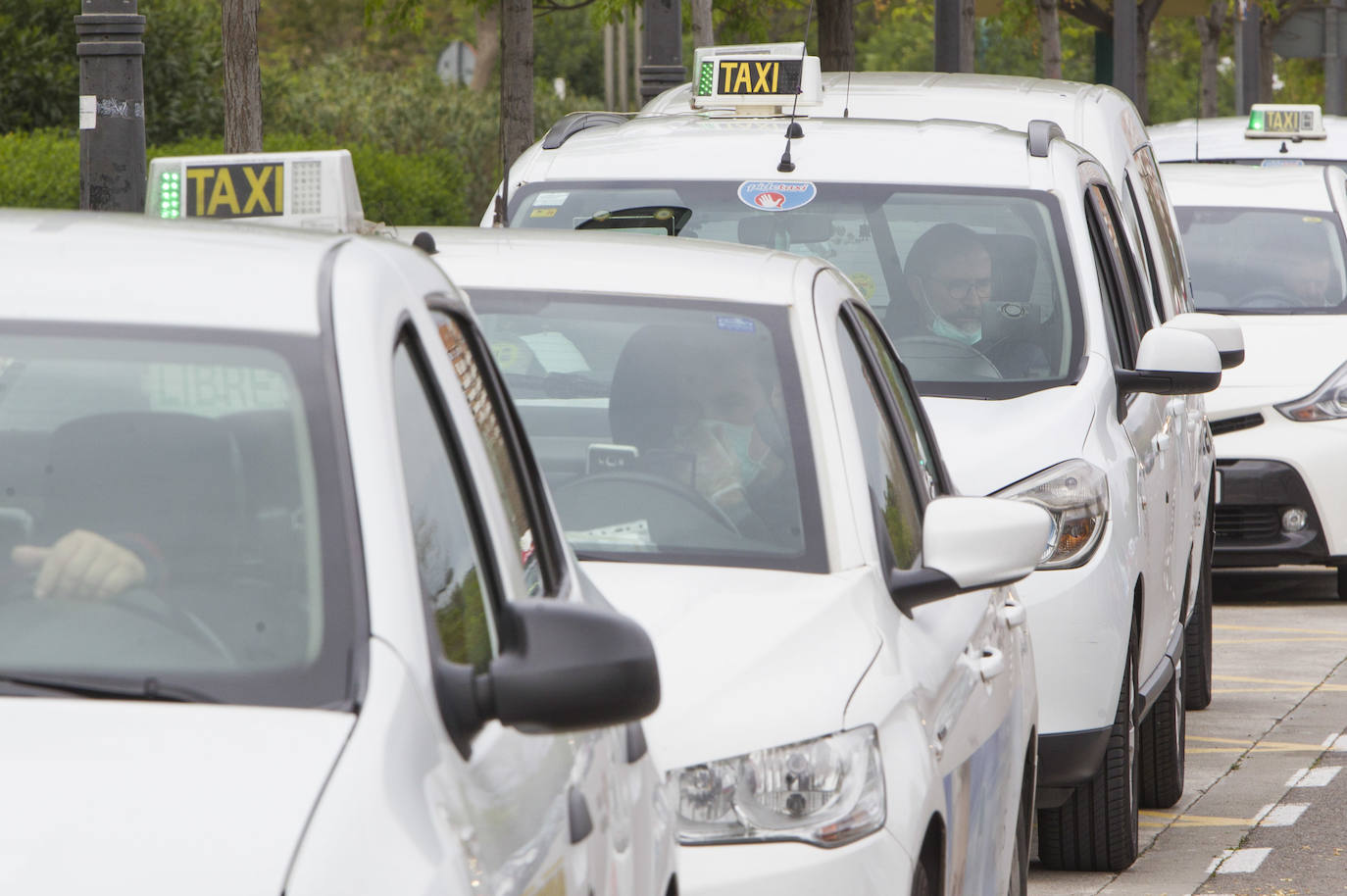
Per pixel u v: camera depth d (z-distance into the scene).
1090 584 23.67
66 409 10.02
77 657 9.24
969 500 16.94
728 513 16.98
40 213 11.62
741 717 14.57
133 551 9.62
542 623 9.49
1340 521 47.50
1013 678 19.06
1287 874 26.25
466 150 111.75
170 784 8.29
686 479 17.42
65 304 10.30
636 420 17.84
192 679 9.12
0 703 8.91
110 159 34.06
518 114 57.06
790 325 17.98
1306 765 32.72
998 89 34.59
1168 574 29.05
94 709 8.88
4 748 8.48
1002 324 26.91
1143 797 29.75
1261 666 41.25
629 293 18.62
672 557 16.67
